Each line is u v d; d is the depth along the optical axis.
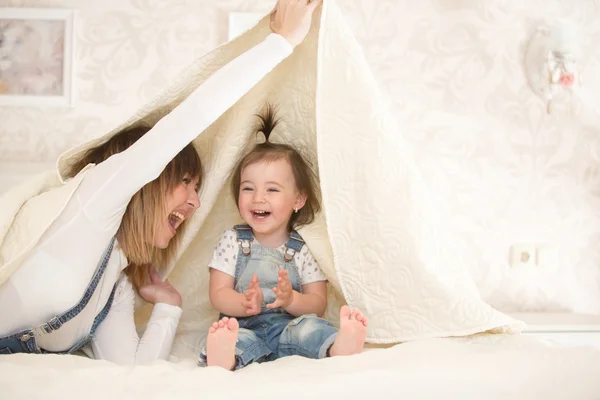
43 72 1.93
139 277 1.35
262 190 1.39
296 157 1.42
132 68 1.95
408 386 0.85
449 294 1.24
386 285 1.30
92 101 1.94
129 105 1.95
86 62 1.94
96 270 1.20
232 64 1.17
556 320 1.85
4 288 1.10
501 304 2.05
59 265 1.12
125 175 1.13
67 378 0.87
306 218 1.46
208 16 1.95
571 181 2.06
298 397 0.82
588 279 2.08
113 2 1.94
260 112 1.42
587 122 2.06
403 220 1.29
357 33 1.99
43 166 1.86
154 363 1.07
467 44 2.02
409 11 2.00
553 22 2.04
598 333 1.80
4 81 1.92
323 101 1.31
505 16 2.02
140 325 1.48
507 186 2.05
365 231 1.32
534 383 0.87
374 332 1.31
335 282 1.41
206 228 1.51
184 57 1.95
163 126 1.14
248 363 1.19
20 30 1.92
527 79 2.04
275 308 1.38
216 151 1.42
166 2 1.95
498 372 0.88
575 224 2.07
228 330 1.10
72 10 1.92
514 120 2.04
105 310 1.26
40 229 1.10
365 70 1.31
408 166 1.31
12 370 0.89
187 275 1.50
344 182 1.32
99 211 1.13
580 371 0.90
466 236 2.04
